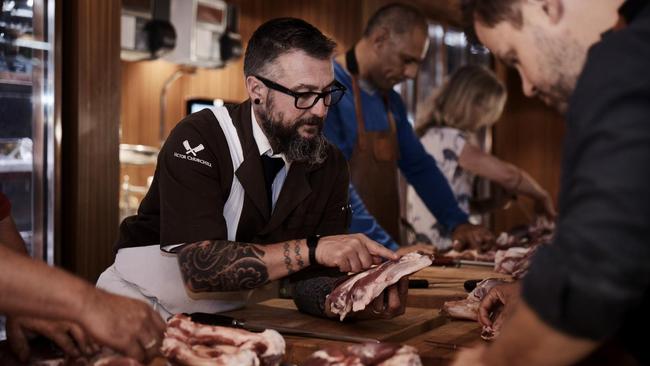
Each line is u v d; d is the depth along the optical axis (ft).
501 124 30.04
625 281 3.43
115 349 5.04
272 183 7.93
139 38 15.43
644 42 3.63
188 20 16.53
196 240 7.24
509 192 17.17
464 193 16.15
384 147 13.06
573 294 3.54
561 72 4.20
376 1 20.79
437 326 7.67
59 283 4.93
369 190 12.89
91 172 12.93
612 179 3.45
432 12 23.98
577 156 3.71
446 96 15.94
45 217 12.26
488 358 4.06
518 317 3.85
